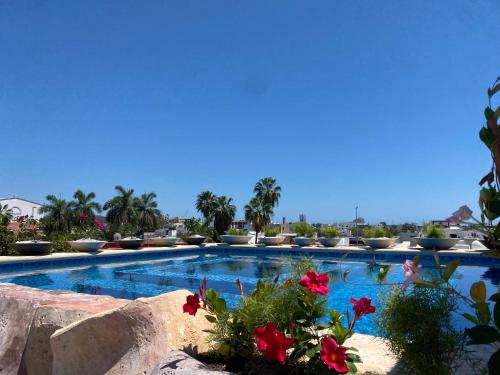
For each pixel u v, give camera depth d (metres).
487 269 11.84
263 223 36.84
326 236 17.17
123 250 15.34
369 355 2.61
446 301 1.83
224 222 43.81
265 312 2.11
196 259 16.23
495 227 1.28
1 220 14.62
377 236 16.38
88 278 11.11
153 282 10.40
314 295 1.99
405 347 1.89
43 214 50.06
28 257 11.98
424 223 15.70
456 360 1.95
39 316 2.91
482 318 1.36
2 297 3.49
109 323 2.24
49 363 2.72
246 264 14.52
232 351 2.26
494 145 1.29
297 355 1.94
